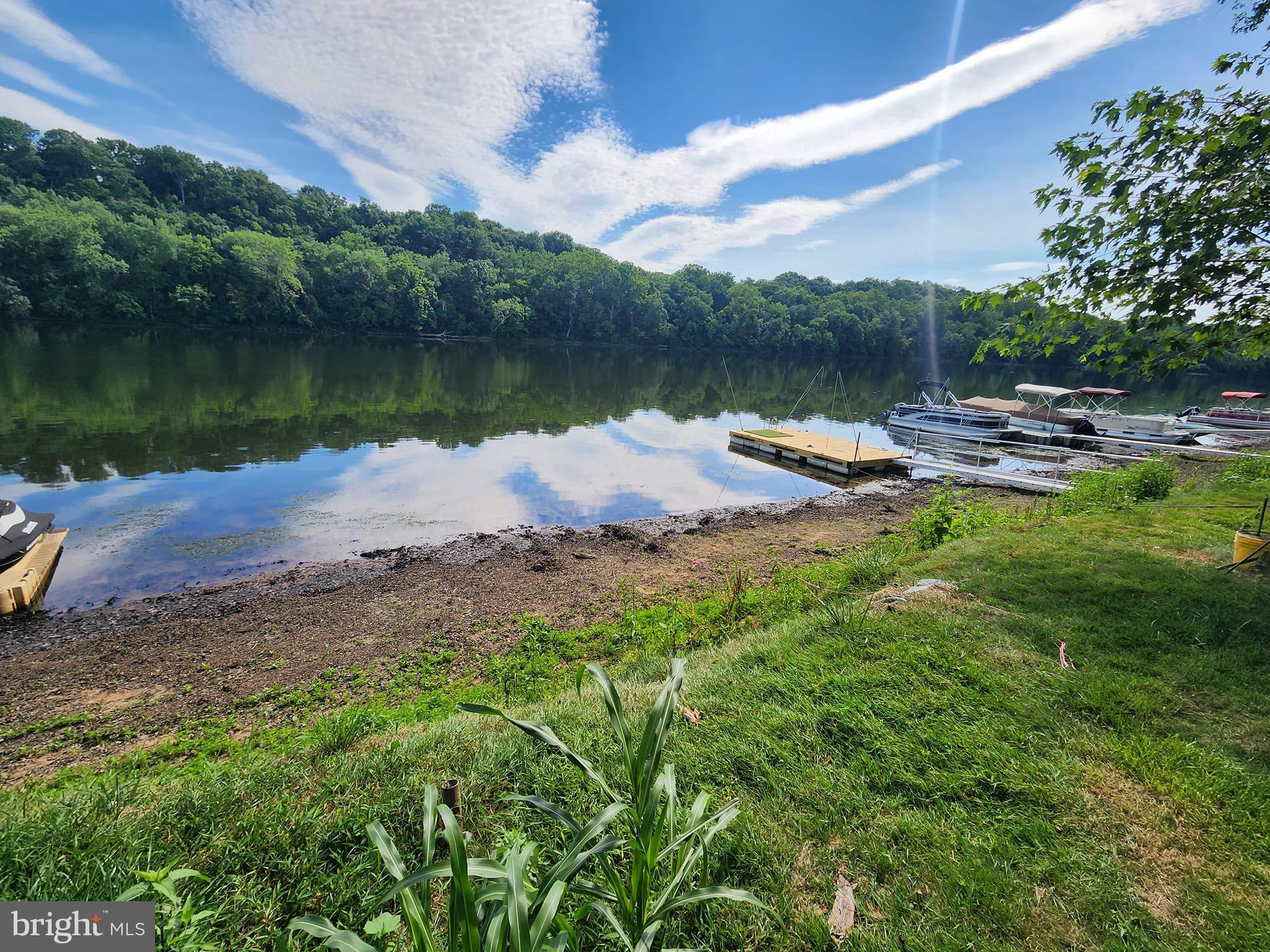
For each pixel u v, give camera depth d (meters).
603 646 6.15
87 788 2.95
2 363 23.75
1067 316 5.64
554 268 76.00
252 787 2.75
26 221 42.69
